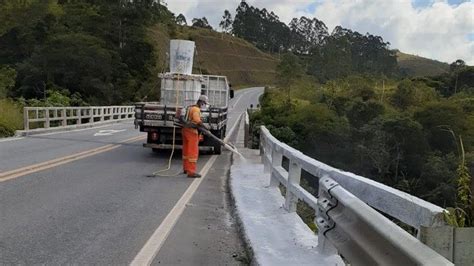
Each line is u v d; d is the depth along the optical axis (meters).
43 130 21.00
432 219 2.58
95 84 54.38
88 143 17.12
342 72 107.06
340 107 52.78
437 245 2.41
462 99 53.81
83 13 70.31
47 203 7.35
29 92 52.31
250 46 173.88
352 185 4.13
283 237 5.48
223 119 15.64
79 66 54.06
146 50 69.69
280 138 40.75
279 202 7.56
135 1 73.25
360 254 3.33
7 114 19.94
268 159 10.09
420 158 35.25
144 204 7.64
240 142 20.77
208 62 145.88
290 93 69.38
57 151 14.12
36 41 62.88
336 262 4.51
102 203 7.55
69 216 6.65
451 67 90.00
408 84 65.62
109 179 9.80
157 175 10.67
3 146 14.83
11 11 72.31
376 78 84.12
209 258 5.16
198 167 12.44
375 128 39.94
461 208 2.64
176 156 14.23
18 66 54.94
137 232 6.02
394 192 3.23
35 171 10.20
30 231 5.86
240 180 9.68
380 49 146.75
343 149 40.91
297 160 6.27
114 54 62.84
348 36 139.38
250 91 120.56
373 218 3.07
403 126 37.38
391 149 37.94
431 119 38.47
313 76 103.62
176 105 14.88
